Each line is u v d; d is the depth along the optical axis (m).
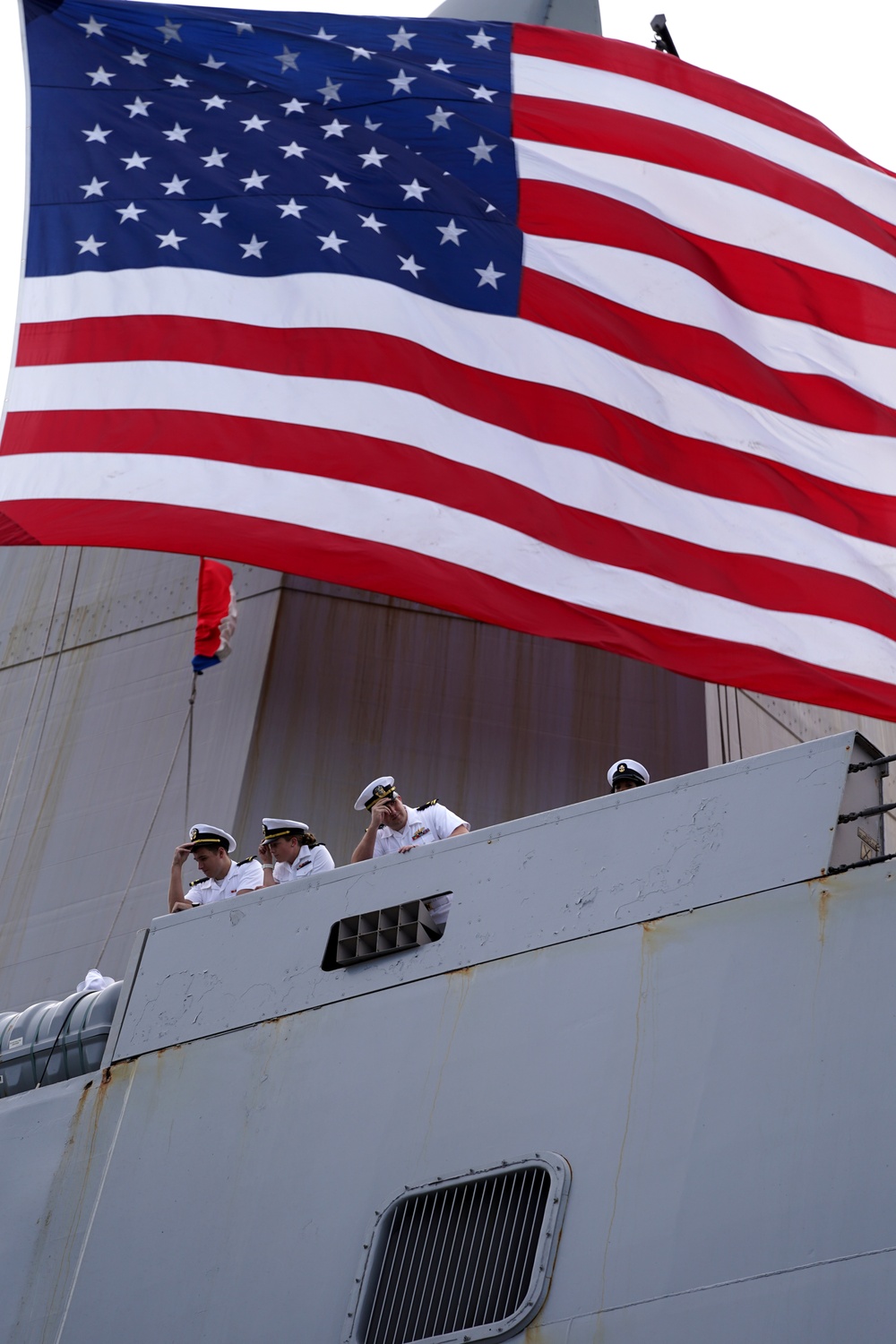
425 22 43.94
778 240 41.94
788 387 39.38
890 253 42.94
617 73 44.06
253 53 41.47
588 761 38.44
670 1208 20.38
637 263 40.03
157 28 41.22
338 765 37.16
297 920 26.05
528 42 44.28
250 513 33.16
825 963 21.11
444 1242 21.88
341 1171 23.14
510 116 42.34
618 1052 21.97
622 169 41.91
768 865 22.30
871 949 20.89
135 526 32.62
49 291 36.41
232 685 38.53
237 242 37.50
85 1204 25.11
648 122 43.09
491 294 38.28
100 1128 25.78
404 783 37.25
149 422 34.47
